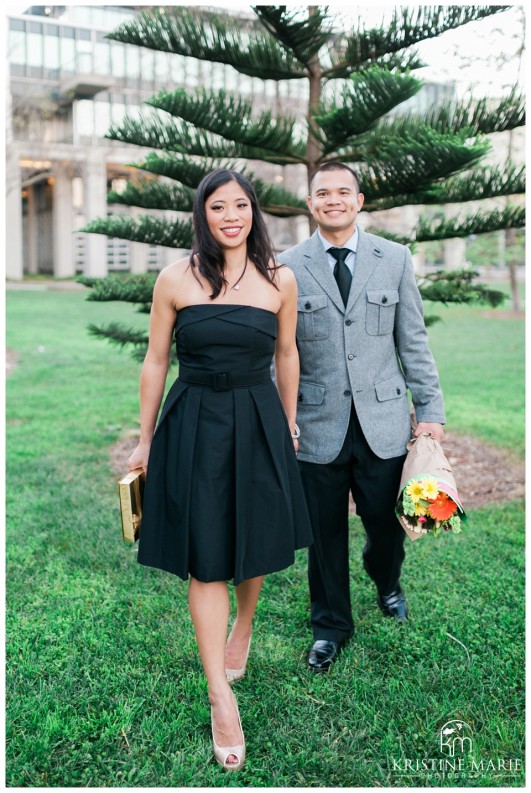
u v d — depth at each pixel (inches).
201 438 75.5
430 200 153.7
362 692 85.9
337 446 92.4
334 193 88.7
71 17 924.0
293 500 82.0
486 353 392.8
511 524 143.5
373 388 92.6
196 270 76.2
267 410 77.7
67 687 87.7
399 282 93.8
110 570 122.7
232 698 76.5
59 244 1262.3
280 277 80.0
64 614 106.4
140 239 167.0
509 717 81.7
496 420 231.6
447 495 84.7
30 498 161.3
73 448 204.7
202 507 74.8
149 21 148.6
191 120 147.1
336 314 91.6
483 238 495.2
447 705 82.8
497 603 108.1
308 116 155.3
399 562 101.1
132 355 189.2
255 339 75.8
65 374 338.3
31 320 574.9
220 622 77.0
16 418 244.4
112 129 155.6
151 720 80.1
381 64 143.6
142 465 82.8
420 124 152.1
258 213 77.9
